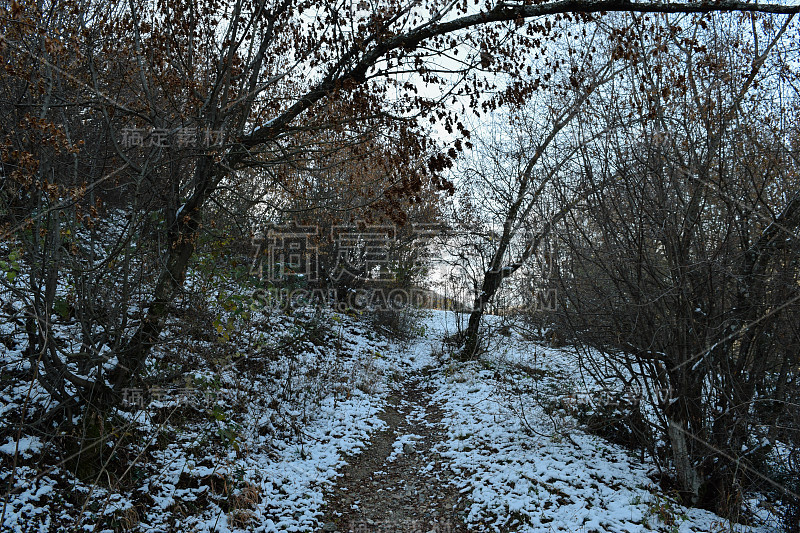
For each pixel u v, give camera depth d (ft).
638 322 19.34
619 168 19.26
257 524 16.79
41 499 14.14
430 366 43.91
